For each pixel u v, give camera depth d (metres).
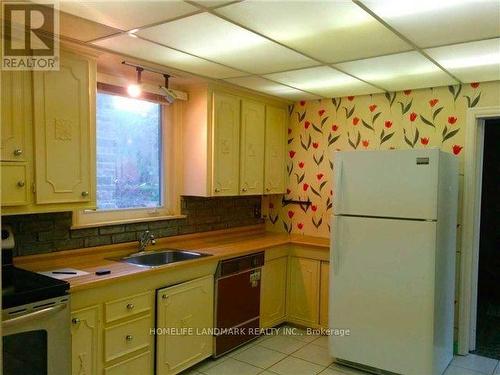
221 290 3.09
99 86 2.77
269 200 4.39
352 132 3.82
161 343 2.61
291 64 2.72
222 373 2.90
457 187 3.22
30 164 2.08
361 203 2.93
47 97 2.14
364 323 2.92
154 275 2.55
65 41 2.19
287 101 4.07
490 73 2.92
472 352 3.33
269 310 3.63
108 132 2.92
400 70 2.86
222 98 3.36
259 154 3.80
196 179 3.34
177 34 2.15
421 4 1.74
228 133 3.44
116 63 2.72
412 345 2.74
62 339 1.91
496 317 4.21
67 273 2.34
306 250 3.71
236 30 2.08
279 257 3.74
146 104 3.19
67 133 2.23
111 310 2.32
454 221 3.13
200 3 1.75
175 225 3.41
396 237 2.79
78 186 2.30
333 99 3.93
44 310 1.82
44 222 2.50
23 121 2.04
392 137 3.61
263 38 2.20
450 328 3.13
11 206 2.01
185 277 2.79
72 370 2.13
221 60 2.63
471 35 2.13
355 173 2.95
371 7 1.78
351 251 2.97
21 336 1.76
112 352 2.33
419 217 2.71
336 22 1.96
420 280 2.71
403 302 2.77
